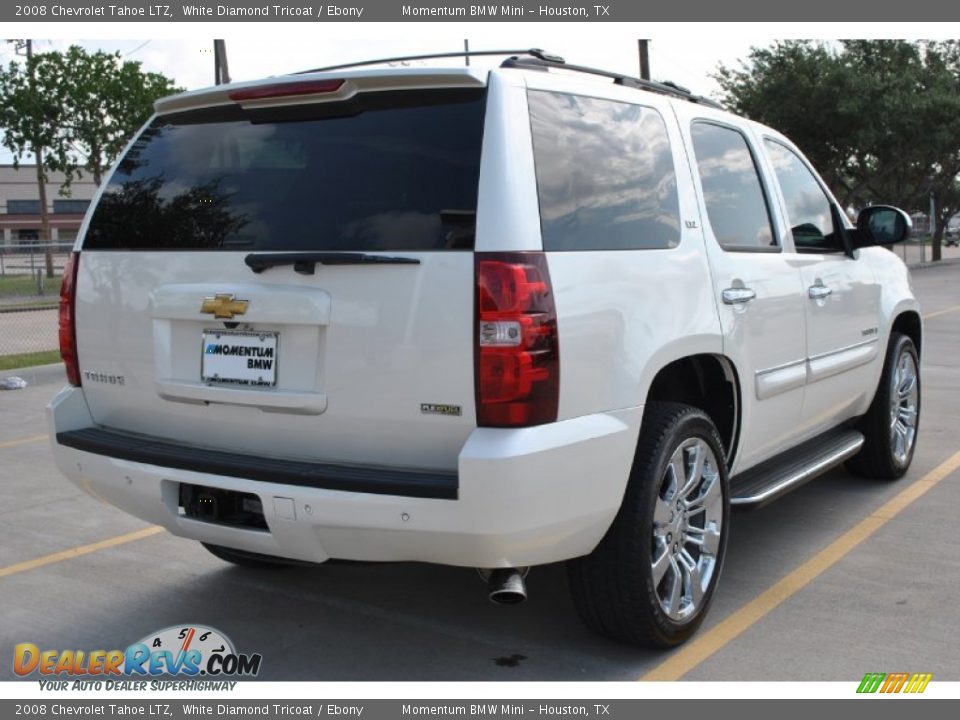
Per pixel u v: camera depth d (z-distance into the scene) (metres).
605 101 3.64
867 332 5.45
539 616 4.10
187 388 3.54
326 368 3.24
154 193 3.71
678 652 3.73
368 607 4.24
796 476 4.52
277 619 4.14
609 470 3.26
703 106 4.44
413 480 3.04
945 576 4.48
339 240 3.23
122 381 3.79
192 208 3.59
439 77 3.18
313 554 3.29
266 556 3.68
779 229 4.66
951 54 34.56
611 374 3.29
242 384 3.42
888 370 5.78
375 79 3.25
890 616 4.03
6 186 73.69
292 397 3.29
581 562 3.52
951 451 6.83
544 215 3.15
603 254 3.34
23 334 16.34
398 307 3.10
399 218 3.16
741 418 4.18
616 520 3.46
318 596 4.38
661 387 4.18
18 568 4.81
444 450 3.12
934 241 40.94
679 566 3.75
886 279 5.79
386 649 3.82
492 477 2.94
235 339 3.44
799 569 4.59
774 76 32.12
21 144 32.28
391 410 3.14
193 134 3.69
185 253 3.55
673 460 3.63
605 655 3.72
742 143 4.61
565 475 3.09
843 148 33.38
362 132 3.31
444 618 4.11
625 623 3.55
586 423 3.18
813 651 3.72
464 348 3.01
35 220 74.12
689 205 3.94
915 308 6.13
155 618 4.18
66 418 3.94
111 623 4.13
